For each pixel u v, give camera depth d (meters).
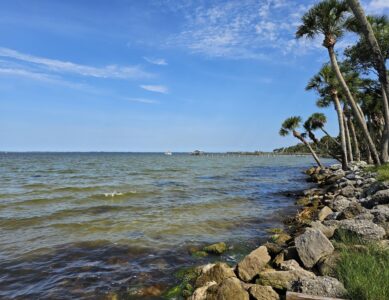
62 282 7.66
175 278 7.82
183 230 12.42
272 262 7.25
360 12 14.84
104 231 12.23
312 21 20.61
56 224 13.28
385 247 6.24
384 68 14.59
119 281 7.70
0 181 31.23
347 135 37.78
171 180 33.72
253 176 40.72
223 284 5.89
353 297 4.76
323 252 6.61
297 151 182.62
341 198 14.28
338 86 29.47
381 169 19.09
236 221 14.09
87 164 70.06
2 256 9.39
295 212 16.16
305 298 4.83
